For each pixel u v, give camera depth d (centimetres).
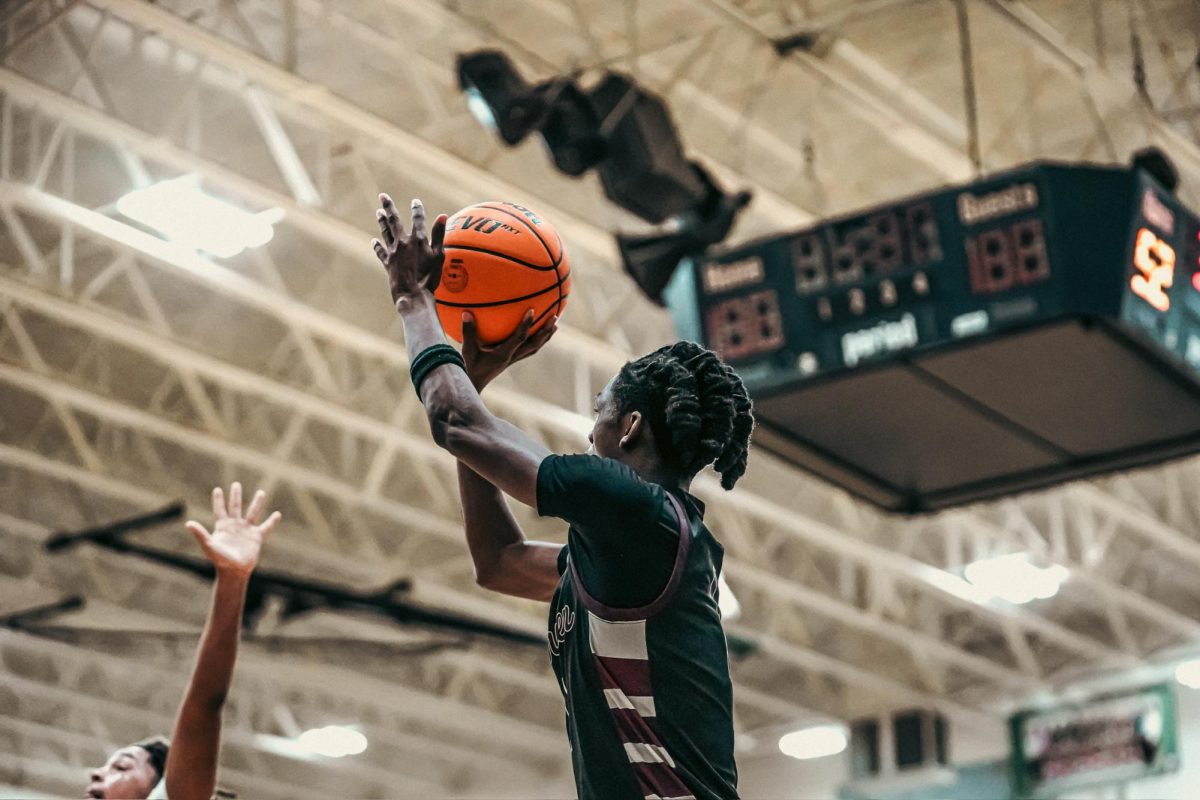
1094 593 2116
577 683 267
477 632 1622
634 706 261
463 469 320
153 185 1217
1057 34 1245
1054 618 2216
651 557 263
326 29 1185
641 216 1138
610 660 264
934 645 2089
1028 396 908
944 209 900
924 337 888
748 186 1337
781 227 1430
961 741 2330
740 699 2291
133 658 2114
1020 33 1216
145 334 1449
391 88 1291
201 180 1349
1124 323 853
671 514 267
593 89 1115
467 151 1330
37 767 2472
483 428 273
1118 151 1346
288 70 1134
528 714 2425
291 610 1579
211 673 372
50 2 1167
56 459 1753
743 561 1897
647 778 259
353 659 2184
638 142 1109
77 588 1978
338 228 1293
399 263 296
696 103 1313
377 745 2603
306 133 1334
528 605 2033
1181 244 895
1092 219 866
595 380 1620
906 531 1894
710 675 265
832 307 921
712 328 957
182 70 1247
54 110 1162
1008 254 875
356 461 1823
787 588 1928
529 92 1079
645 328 1564
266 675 2116
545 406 1508
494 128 1085
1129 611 2203
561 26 1240
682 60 1275
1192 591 2138
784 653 2102
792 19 1234
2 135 1260
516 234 320
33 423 1722
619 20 1238
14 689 2273
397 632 2070
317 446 1802
